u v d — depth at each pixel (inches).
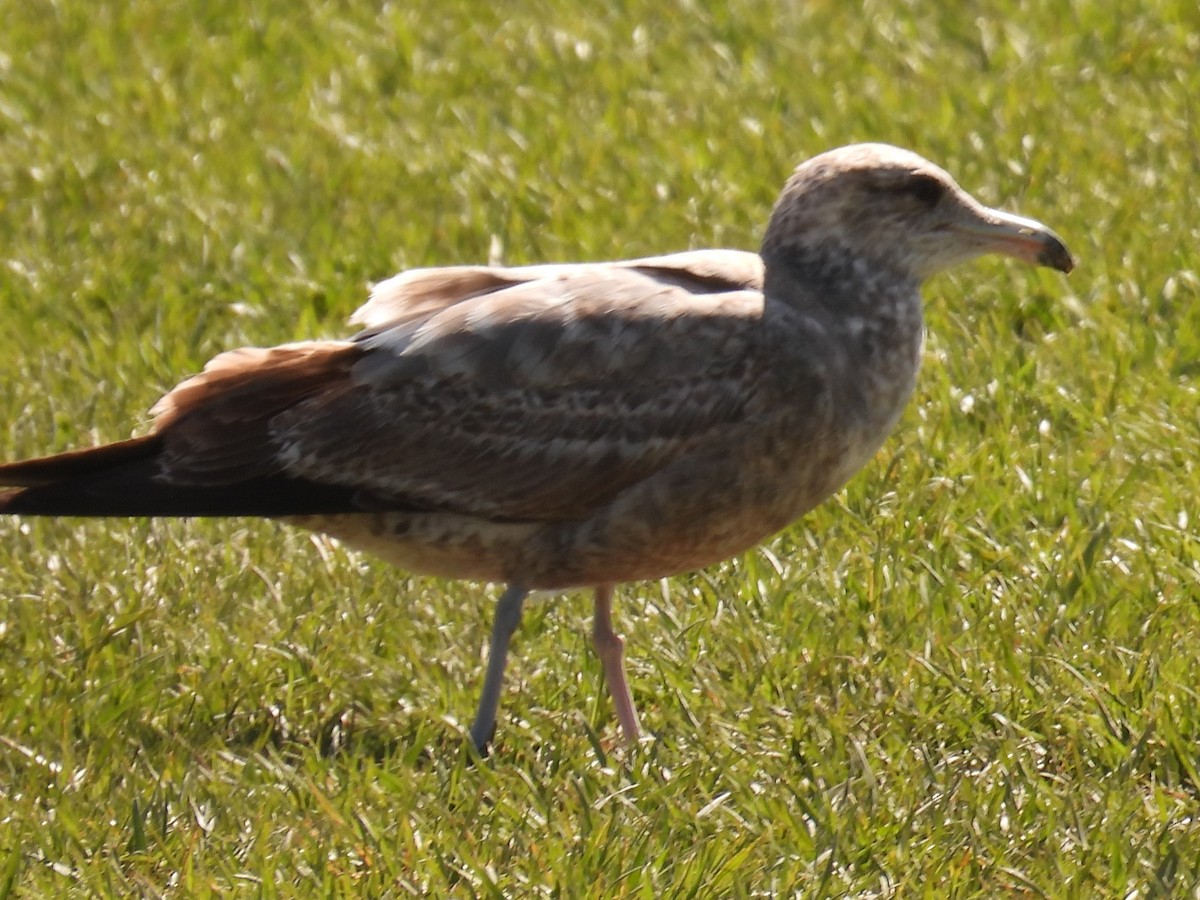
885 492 495.5
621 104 743.1
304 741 419.8
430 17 834.8
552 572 412.2
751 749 403.2
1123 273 595.2
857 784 386.0
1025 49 779.4
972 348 559.8
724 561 471.2
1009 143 686.5
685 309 401.7
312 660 437.7
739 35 806.5
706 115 722.8
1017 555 466.6
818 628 442.3
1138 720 406.3
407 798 383.2
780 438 399.9
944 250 422.3
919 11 823.1
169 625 451.5
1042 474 496.1
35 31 820.6
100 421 535.8
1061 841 368.8
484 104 748.0
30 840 377.1
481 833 375.2
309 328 583.2
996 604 444.8
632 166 682.2
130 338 576.4
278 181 681.6
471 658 445.7
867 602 452.1
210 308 602.2
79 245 645.9
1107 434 518.3
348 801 381.7
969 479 495.8
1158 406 526.3
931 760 397.1
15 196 681.0
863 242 415.5
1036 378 550.0
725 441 398.6
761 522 410.0
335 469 403.2
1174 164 671.8
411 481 404.2
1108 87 738.2
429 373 402.3
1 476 402.3
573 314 402.0
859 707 415.2
